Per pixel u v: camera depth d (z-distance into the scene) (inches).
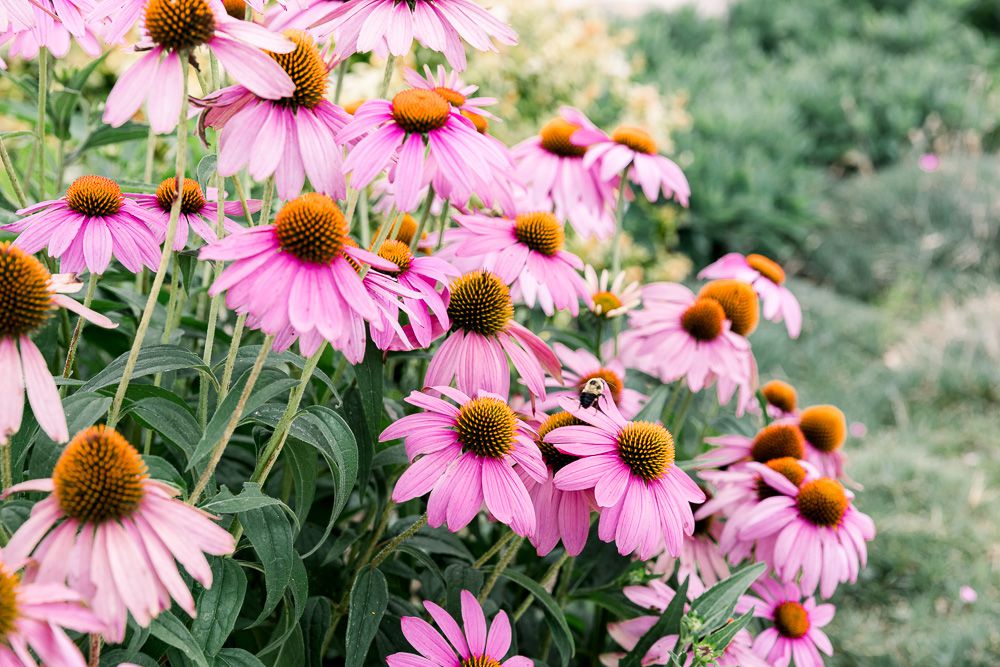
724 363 36.2
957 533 69.0
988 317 102.6
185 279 27.9
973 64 179.3
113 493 21.6
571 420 30.1
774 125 145.7
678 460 36.5
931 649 58.6
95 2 27.6
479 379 29.6
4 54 47.8
